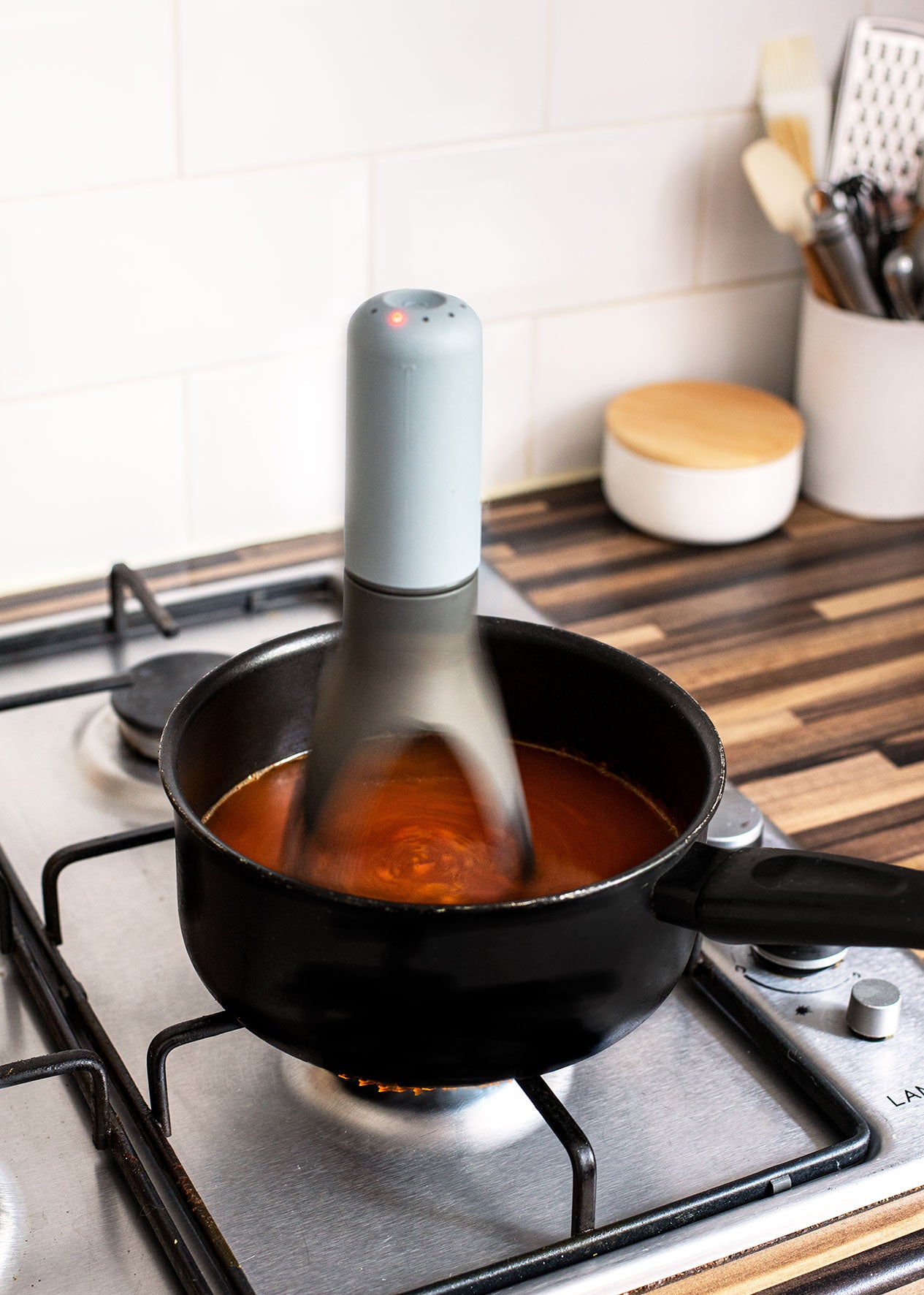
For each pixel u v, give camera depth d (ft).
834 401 3.46
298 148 2.99
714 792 1.57
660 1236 1.63
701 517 3.31
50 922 2.05
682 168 3.42
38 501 3.09
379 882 1.68
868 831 2.47
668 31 3.24
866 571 3.33
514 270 3.35
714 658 2.98
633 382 3.64
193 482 3.22
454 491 1.34
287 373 3.21
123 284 2.96
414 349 1.27
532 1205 1.71
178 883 1.61
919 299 3.30
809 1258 1.65
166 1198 1.68
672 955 1.56
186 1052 1.91
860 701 2.86
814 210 3.39
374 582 1.39
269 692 1.88
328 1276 1.61
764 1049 1.93
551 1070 1.56
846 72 3.47
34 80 2.71
